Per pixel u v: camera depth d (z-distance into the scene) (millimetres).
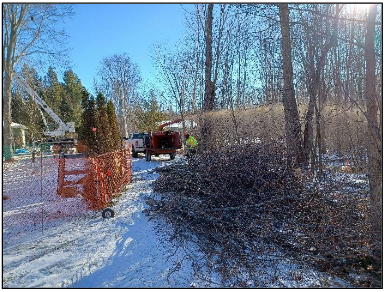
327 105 9672
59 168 7664
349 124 9102
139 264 4828
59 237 5777
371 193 5570
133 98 48562
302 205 6414
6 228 6180
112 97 49781
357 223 5715
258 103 12727
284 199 6520
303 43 9141
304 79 9273
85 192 7461
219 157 7879
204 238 5758
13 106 38094
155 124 29250
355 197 6414
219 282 4445
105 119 10000
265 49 11680
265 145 8086
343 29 8711
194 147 11352
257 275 4676
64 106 48281
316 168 8234
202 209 6523
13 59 22156
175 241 5637
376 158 5523
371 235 5410
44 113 34844
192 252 5273
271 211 6156
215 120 10977
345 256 5172
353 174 8094
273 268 4898
